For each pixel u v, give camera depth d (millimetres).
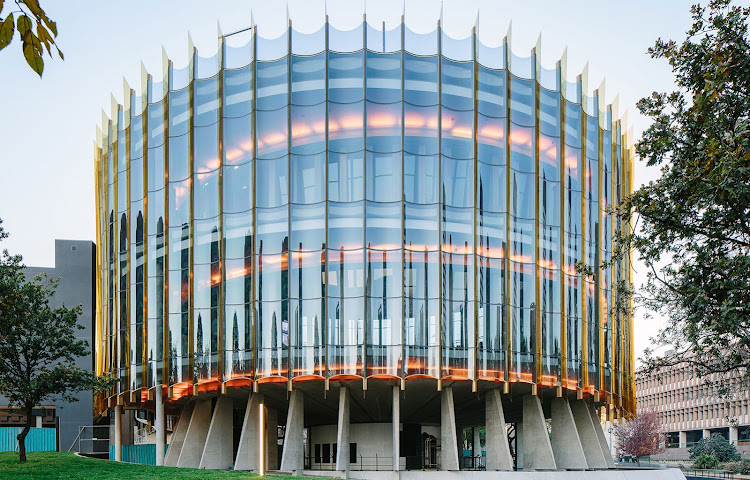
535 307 39469
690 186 16391
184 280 40281
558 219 41594
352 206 37969
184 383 39406
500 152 39906
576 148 43750
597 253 44125
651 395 140125
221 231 39406
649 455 120312
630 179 50812
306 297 37562
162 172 42719
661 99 18109
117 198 46281
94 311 58312
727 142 15539
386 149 38406
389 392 40250
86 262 58250
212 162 40594
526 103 41312
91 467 31859
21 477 27891
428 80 39312
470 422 63438
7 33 4105
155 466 33500
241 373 37906
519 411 52469
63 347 35312
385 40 39562
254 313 38031
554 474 35719
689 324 16797
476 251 38375
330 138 38594
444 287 37625
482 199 39062
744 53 15664
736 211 15773
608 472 37250
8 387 33156
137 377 42375
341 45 39531
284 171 38844
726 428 113812
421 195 38250
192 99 41375
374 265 37500
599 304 43781
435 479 35125
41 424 53906
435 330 37219
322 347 36938
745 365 17328
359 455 46250
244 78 40500
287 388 38062
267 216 38781
